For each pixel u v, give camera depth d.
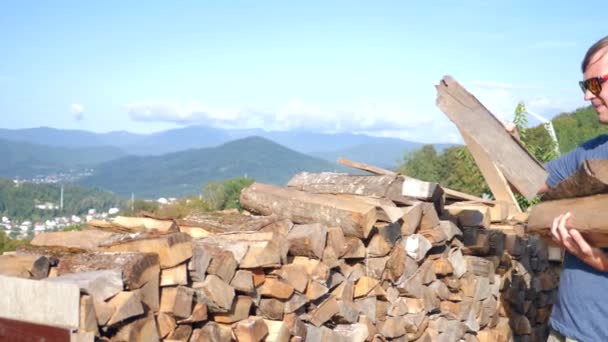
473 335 5.70
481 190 12.78
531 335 6.63
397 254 4.75
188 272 3.30
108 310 2.77
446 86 3.90
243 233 4.01
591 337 2.55
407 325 4.94
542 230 2.81
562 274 2.76
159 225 4.22
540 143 10.54
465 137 4.05
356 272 4.52
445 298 5.39
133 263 2.98
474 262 5.62
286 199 4.66
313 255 4.07
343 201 4.55
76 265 3.12
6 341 2.79
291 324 3.89
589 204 2.50
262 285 3.79
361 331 4.34
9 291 2.80
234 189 24.94
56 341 2.66
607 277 2.56
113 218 4.40
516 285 6.24
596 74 2.70
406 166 35.16
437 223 5.04
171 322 3.19
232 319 3.52
